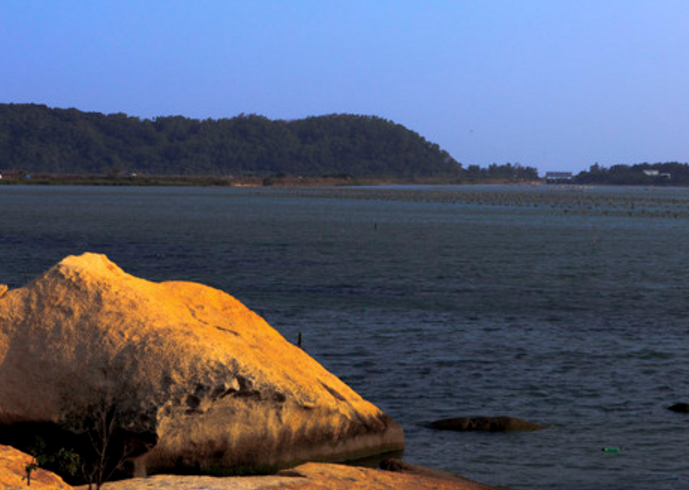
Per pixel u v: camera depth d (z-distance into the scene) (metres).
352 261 96.88
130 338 23.23
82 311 23.89
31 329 23.78
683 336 50.19
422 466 25.89
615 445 29.03
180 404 22.25
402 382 37.56
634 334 50.69
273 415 23.75
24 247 107.69
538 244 129.88
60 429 22.75
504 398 35.16
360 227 169.62
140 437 22.14
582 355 44.03
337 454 25.97
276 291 68.19
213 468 23.05
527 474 26.00
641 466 26.86
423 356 43.00
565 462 27.09
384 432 27.56
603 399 35.22
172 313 24.80
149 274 80.44
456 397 35.19
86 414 22.58
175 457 22.66
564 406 34.06
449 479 24.41
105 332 23.39
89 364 22.98
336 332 49.47
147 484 20.97
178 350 22.86
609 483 25.16
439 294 68.00
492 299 65.81
